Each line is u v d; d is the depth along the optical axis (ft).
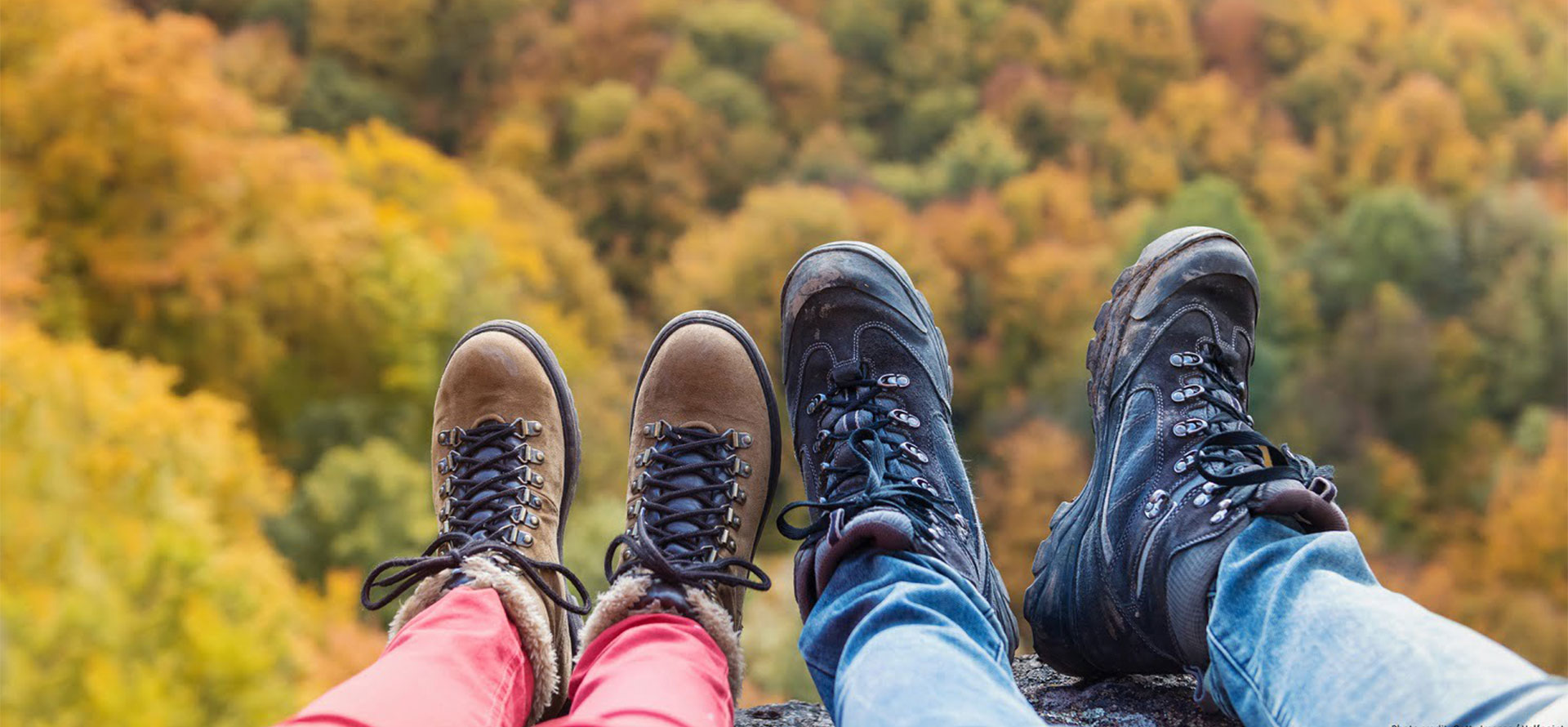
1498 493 71.82
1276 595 2.62
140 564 18.98
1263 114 105.70
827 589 3.05
